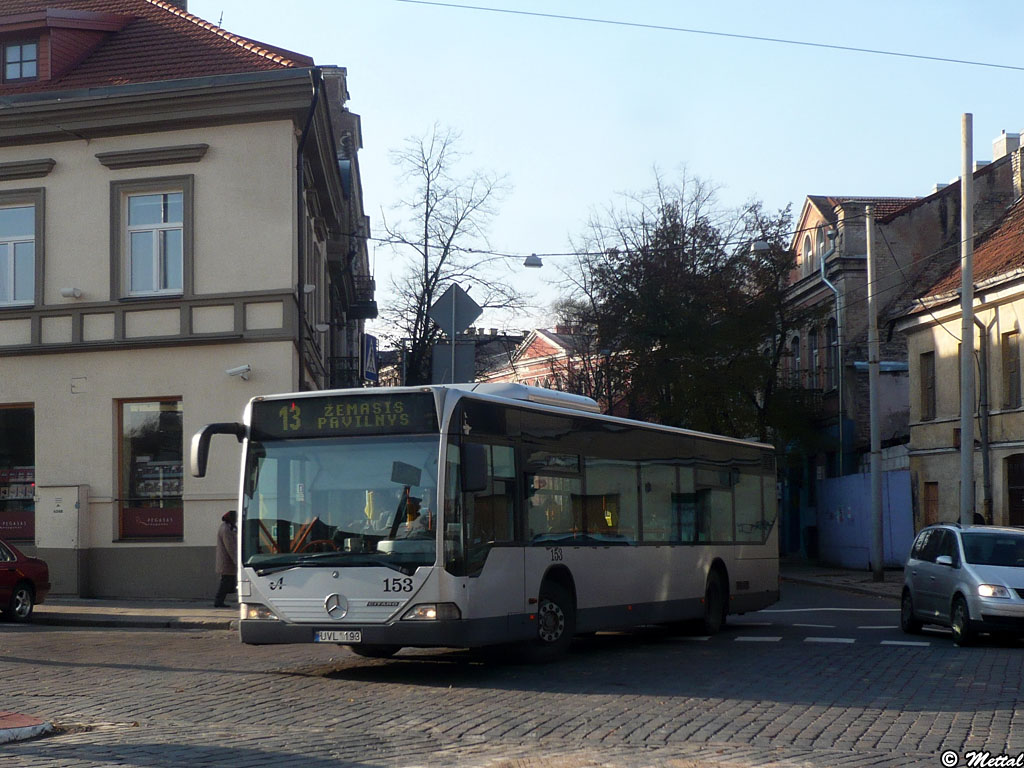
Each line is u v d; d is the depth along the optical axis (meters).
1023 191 40.16
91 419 24.56
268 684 12.46
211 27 26.72
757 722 10.05
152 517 24.36
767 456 21.52
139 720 10.11
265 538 12.92
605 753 8.58
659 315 43.00
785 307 44.91
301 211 25.02
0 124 24.83
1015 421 31.39
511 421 13.88
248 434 13.23
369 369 36.38
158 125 24.53
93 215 24.86
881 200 49.66
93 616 20.73
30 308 24.97
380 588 12.39
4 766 7.96
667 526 17.44
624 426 16.58
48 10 25.98
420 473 12.61
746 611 19.92
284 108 24.06
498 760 8.26
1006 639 17.86
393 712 10.55
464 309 18.88
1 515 25.03
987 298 32.44
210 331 24.23
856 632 19.27
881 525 31.98
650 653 15.77
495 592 13.08
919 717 10.34
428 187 38.91
